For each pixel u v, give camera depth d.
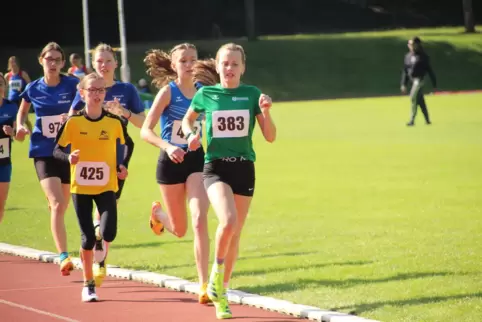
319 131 58.16
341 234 24.14
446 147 46.53
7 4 124.06
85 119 17.50
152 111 17.61
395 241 22.77
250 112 16.30
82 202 17.53
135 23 133.38
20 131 20.55
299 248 22.36
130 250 22.86
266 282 18.56
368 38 127.19
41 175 20.33
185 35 135.62
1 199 21.77
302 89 108.06
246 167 16.33
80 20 128.62
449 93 101.75
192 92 17.94
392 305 16.12
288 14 148.75
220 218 15.67
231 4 144.12
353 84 110.75
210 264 20.88
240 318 15.76
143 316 16.03
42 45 126.75
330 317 15.19
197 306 16.78
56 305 17.00
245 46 121.81
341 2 153.75
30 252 22.30
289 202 30.42
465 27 140.88
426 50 123.62
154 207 19.88
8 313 16.34
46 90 20.80
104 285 18.91
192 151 17.84
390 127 59.38
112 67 20.62
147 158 46.66
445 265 19.53
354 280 18.39
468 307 15.77
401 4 156.50
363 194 31.70
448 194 31.08
